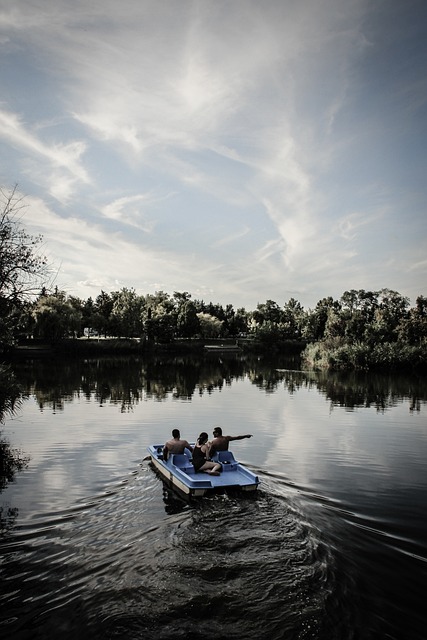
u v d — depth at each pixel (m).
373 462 13.22
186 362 59.91
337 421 19.88
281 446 15.09
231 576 6.57
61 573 6.74
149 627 5.56
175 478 10.32
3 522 8.59
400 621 5.72
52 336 62.41
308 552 7.29
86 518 8.73
